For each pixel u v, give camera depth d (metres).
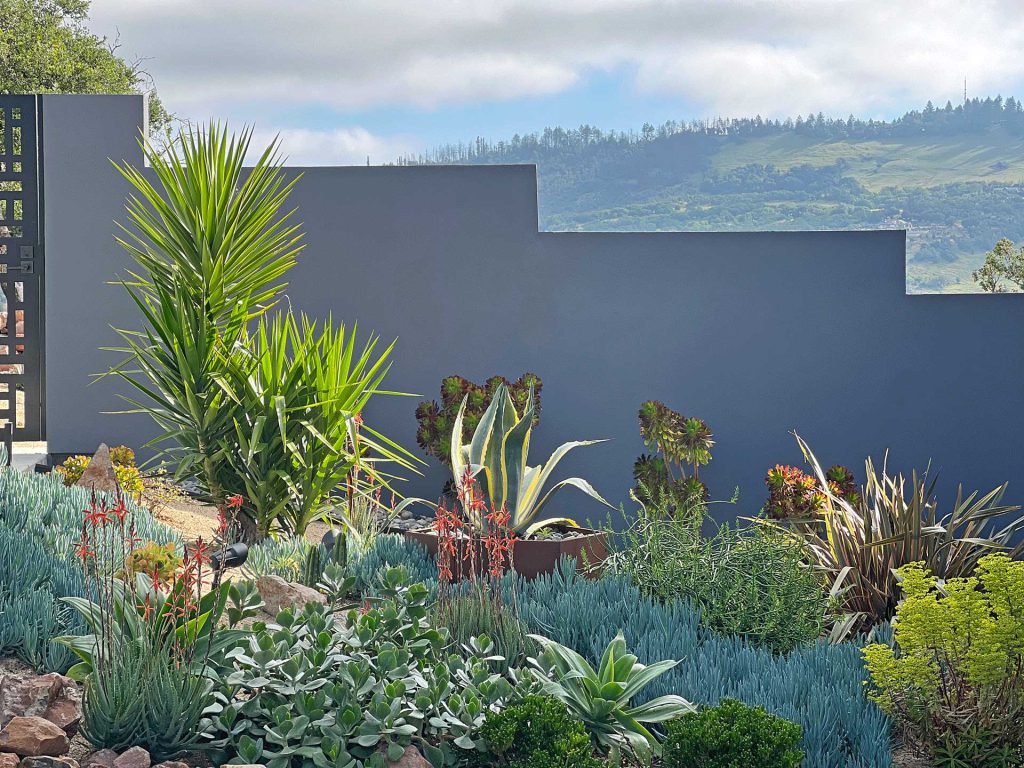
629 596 4.68
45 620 3.77
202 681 3.29
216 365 6.31
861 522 5.58
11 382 8.32
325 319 8.43
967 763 3.64
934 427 8.55
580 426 8.63
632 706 3.87
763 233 8.50
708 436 8.03
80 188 8.13
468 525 5.15
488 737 3.25
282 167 8.30
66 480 6.72
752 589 4.59
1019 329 8.45
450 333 8.53
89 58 20.12
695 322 8.58
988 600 3.66
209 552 5.27
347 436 6.41
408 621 3.84
